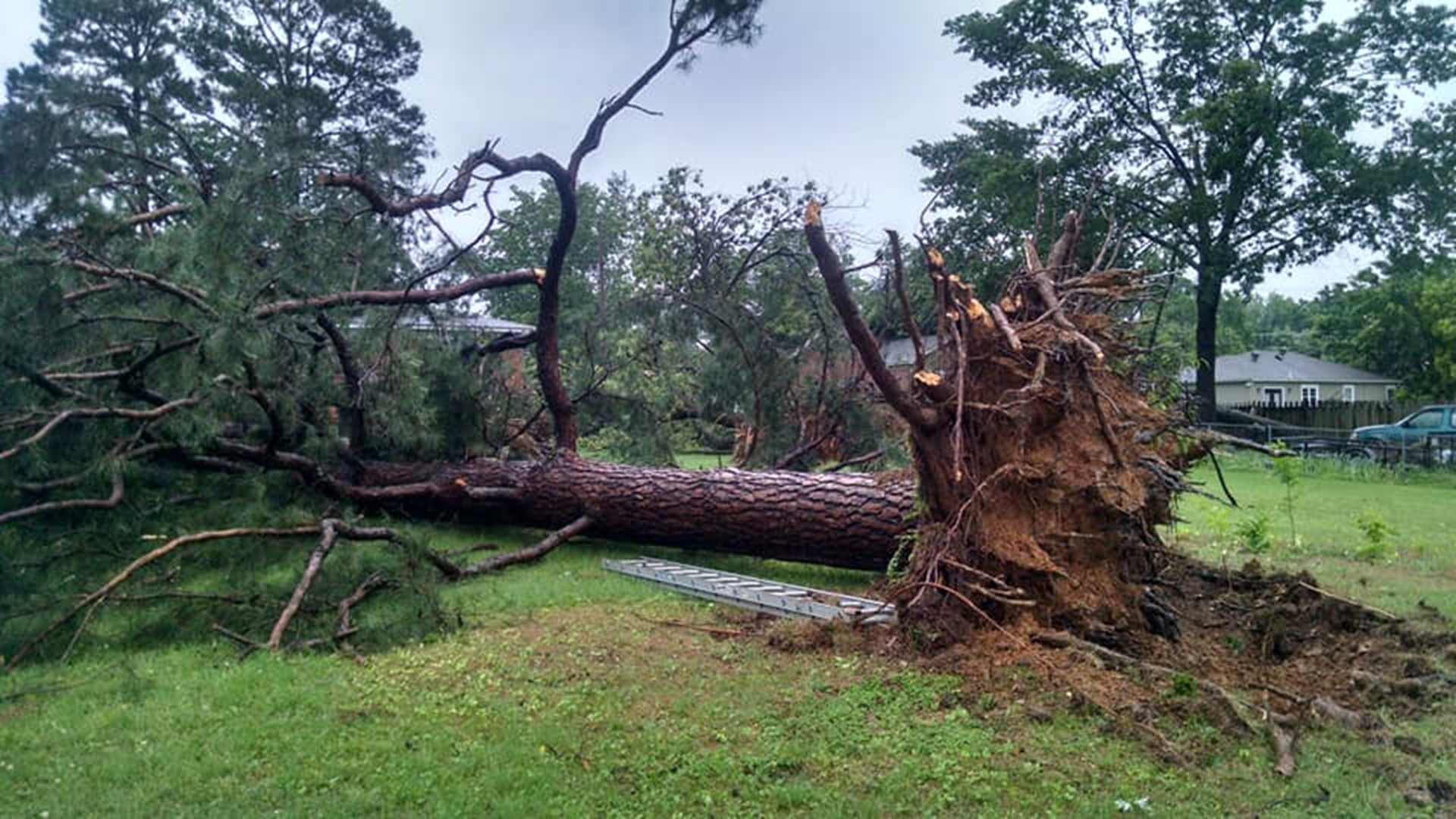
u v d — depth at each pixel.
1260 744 3.74
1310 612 5.41
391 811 3.32
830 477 6.92
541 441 10.62
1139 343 5.53
